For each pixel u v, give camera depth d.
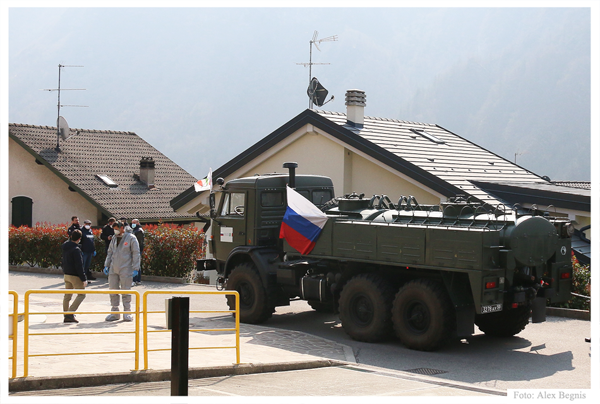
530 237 10.10
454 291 10.16
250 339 11.09
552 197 16.47
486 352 10.46
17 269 23.88
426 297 10.33
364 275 11.36
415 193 17.72
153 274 20.78
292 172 13.77
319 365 9.11
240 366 8.37
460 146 22.92
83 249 19.77
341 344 10.91
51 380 6.95
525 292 10.25
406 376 8.51
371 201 12.44
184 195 22.36
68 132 31.98
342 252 11.71
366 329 11.18
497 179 18.83
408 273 11.00
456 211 10.61
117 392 6.78
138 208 28.92
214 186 21.86
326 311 14.52
